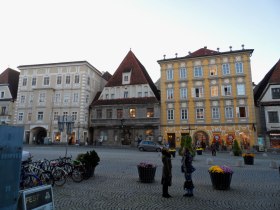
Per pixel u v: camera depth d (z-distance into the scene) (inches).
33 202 163.5
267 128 1541.6
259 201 315.9
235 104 1594.5
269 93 1590.8
